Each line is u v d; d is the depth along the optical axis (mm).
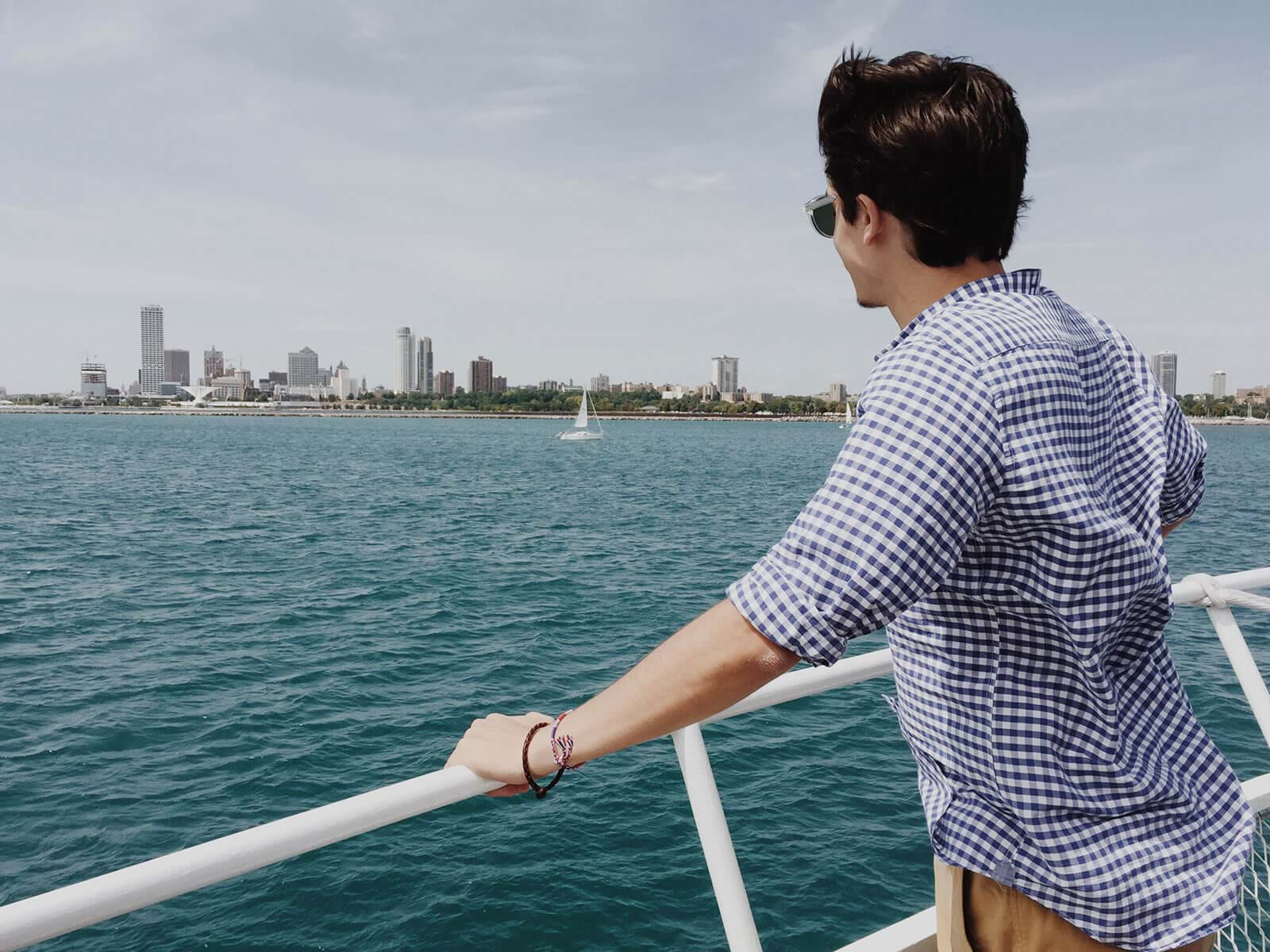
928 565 879
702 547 23625
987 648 995
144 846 6738
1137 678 1047
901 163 1016
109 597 16562
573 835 6547
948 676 1021
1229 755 7641
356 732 9133
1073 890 984
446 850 6352
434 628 13875
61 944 5309
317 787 7816
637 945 5359
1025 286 1051
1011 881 1019
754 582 911
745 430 181875
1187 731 1062
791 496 39969
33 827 6992
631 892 5859
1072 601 937
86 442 93312
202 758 8398
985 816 1030
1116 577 932
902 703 1101
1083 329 1068
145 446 85938
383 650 12500
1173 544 23344
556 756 1005
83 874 6312
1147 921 979
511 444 102500
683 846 6398
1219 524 27875
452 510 33062
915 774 7480
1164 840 995
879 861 6109
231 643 12906
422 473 54094
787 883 5852
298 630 13766
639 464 66062
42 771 8055
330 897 5793
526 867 6129
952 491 883
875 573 866
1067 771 984
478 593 16953
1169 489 1140
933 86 1022
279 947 5320
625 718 966
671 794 7156
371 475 51750
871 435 913
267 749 8633
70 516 30453
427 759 8461
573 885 5918
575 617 14742
